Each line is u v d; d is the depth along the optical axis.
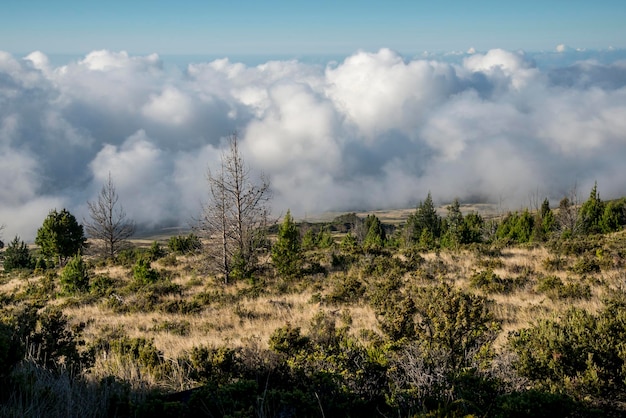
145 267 22.84
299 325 12.57
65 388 5.13
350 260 24.47
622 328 6.03
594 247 21.02
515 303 13.62
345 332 9.08
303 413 4.89
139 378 6.52
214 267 23.41
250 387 5.07
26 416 4.27
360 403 5.29
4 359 5.03
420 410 5.08
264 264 25.31
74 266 23.28
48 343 7.12
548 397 4.44
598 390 5.43
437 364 6.05
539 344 6.24
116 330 13.52
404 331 7.00
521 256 21.89
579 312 6.73
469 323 6.41
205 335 12.45
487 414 4.74
